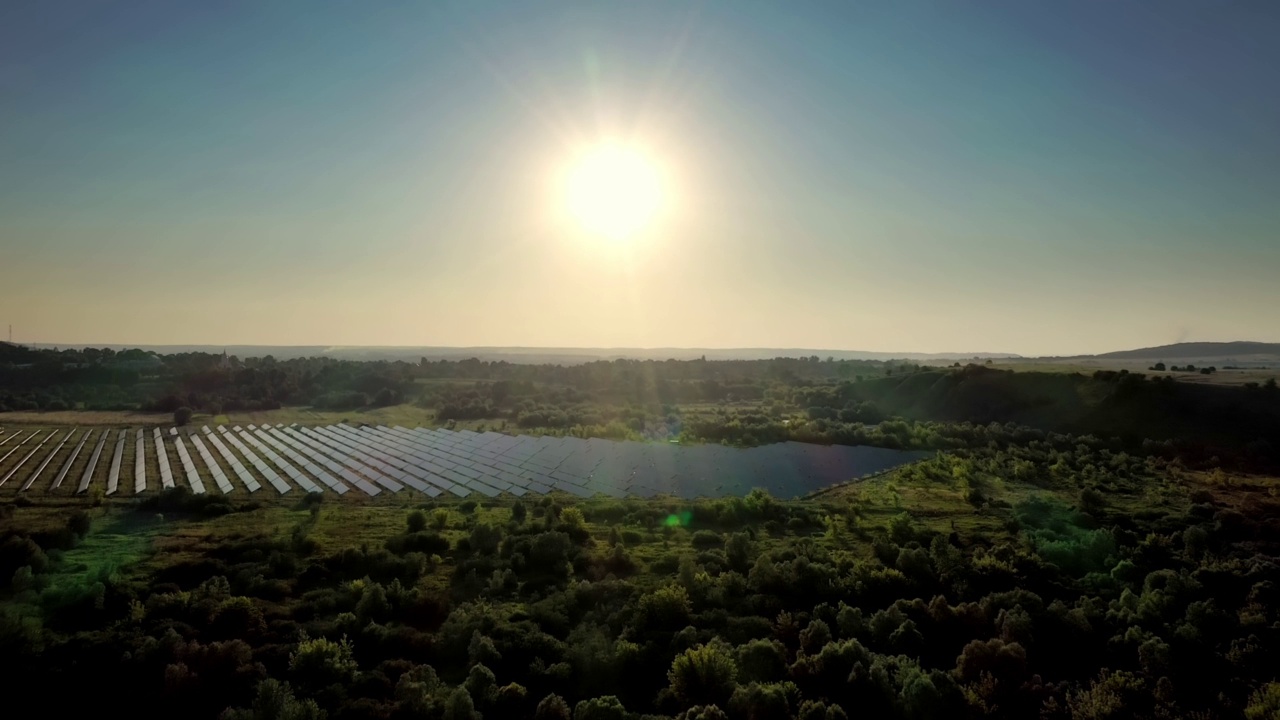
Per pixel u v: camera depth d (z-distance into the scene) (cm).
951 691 3569
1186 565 5522
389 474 10256
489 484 9625
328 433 14425
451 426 15075
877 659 3900
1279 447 9825
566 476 10062
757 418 14238
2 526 6875
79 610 4872
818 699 3669
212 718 3700
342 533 6969
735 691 3581
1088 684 3841
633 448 11806
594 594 5134
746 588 5272
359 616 4775
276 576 5684
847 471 10150
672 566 5891
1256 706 3350
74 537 6438
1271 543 5872
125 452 12006
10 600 5053
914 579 5359
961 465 9456
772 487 9350
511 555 6025
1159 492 7906
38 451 11888
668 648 4328
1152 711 3503
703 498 8675
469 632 4512
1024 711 3559
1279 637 4106
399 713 3631
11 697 3900
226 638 4509
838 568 5597
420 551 6328
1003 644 4025
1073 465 9656
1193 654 3984
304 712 3462
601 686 3991
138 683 3991
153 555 6122
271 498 8719
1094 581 5272
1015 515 7025
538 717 3562
